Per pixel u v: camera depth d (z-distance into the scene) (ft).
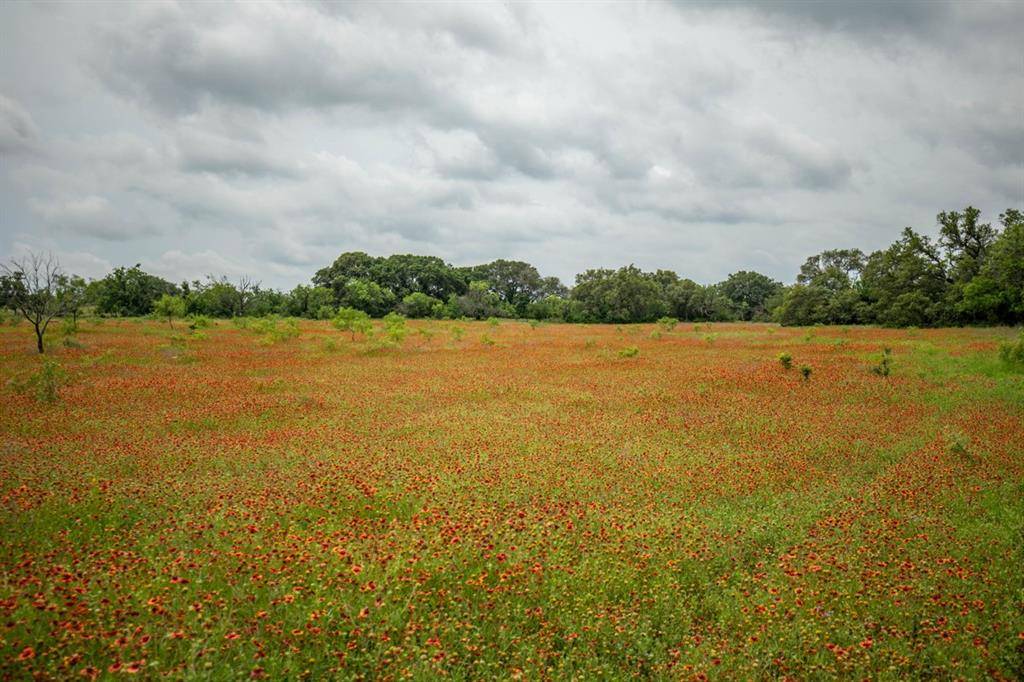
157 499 28.43
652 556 23.63
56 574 18.71
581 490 32.86
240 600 18.21
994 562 23.66
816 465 39.22
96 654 14.87
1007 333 143.74
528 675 15.93
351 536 23.62
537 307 333.42
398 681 15.15
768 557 24.91
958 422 49.73
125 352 98.94
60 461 35.50
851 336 147.74
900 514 29.25
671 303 336.49
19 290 93.35
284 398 60.80
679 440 45.44
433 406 58.70
